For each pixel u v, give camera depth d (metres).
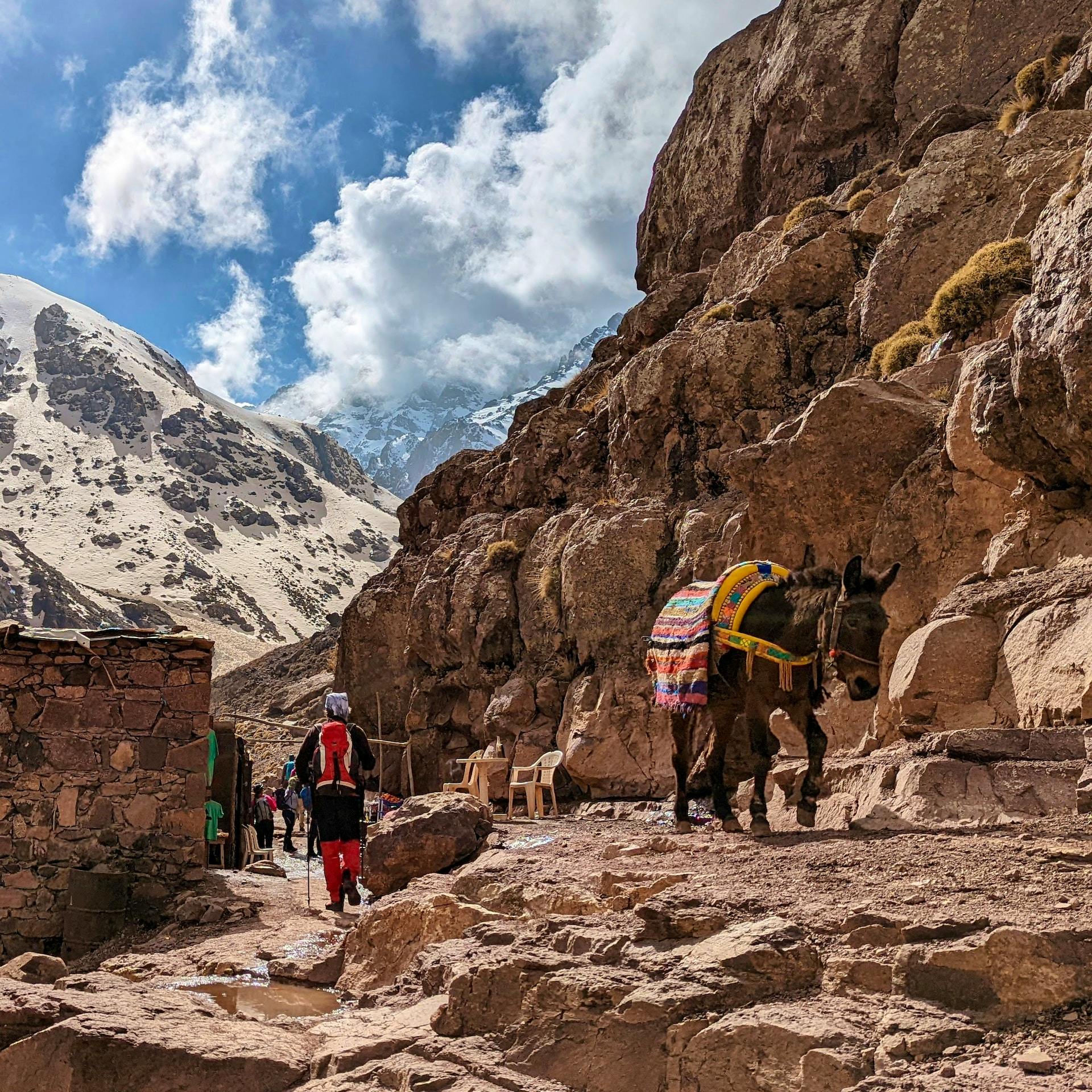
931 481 12.41
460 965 5.39
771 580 8.50
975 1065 3.66
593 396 33.22
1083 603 8.88
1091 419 9.56
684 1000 4.38
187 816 14.27
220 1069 5.04
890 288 20.48
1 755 14.15
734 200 38.56
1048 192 17.64
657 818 12.66
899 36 32.38
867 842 6.90
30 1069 5.12
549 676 22.73
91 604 178.00
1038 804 7.23
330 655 80.00
